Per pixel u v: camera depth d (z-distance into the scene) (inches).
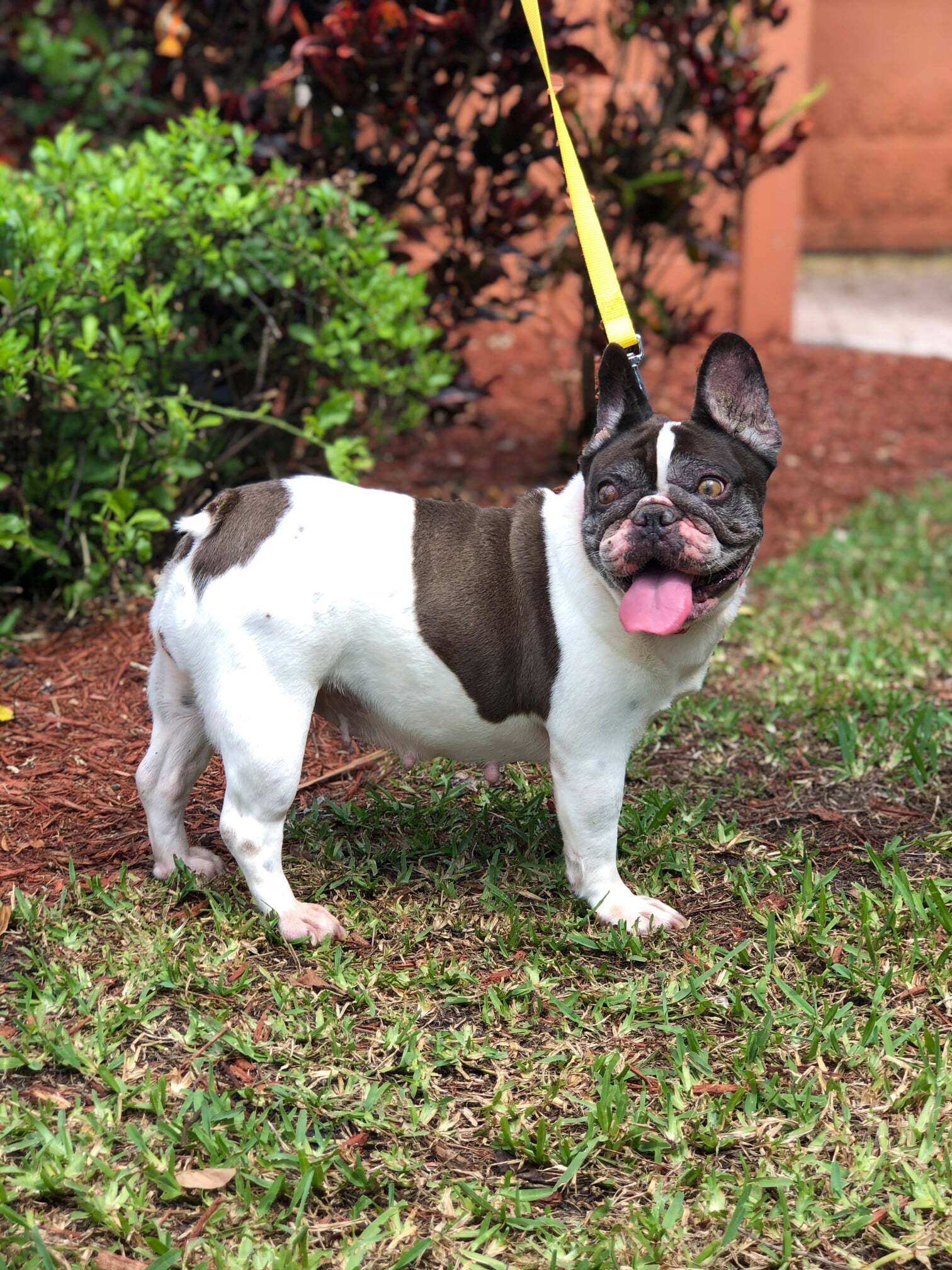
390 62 83.6
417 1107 43.1
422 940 50.6
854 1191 40.5
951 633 81.1
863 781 63.0
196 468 74.6
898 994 48.1
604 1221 39.6
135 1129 41.1
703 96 97.2
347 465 77.0
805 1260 38.7
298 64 84.0
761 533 47.5
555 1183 40.9
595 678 48.6
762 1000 47.3
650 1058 45.1
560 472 108.7
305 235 77.5
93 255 70.5
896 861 55.0
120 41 116.6
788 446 125.2
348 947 49.9
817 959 50.1
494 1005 47.0
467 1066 45.0
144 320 71.8
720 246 105.1
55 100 122.7
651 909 51.4
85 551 72.3
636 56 133.3
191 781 52.2
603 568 46.1
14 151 114.6
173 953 48.7
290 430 76.2
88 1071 43.5
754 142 98.3
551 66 87.7
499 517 50.5
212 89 101.8
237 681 47.9
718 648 79.6
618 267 107.7
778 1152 41.9
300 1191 39.7
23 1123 41.3
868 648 78.2
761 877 54.8
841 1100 43.5
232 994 46.9
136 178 74.5
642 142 103.9
